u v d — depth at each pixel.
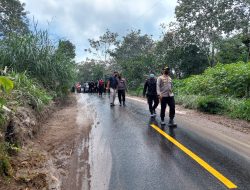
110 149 8.21
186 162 7.07
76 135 9.88
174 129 10.74
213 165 6.84
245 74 16.06
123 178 6.21
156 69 36.53
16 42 15.49
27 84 12.36
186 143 8.72
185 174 6.35
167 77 11.39
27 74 15.23
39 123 10.88
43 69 16.39
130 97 28.62
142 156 7.56
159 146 8.43
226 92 16.94
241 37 30.62
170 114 11.28
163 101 11.35
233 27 36.41
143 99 25.19
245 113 12.95
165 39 36.41
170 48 35.75
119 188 5.75
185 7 36.66
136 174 6.41
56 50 18.23
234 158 7.33
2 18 37.41
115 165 6.96
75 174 6.47
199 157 7.40
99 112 15.52
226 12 36.59
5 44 15.37
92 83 43.12
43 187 5.77
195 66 34.97
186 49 35.28
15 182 5.81
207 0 36.91
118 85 18.58
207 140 9.08
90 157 7.56
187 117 13.69
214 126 11.38
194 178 6.13
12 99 10.02
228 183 5.86
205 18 36.44
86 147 8.45
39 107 11.77
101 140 9.20
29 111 10.21
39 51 16.62
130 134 9.96
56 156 7.68
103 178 6.23
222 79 17.59
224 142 8.84
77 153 7.90
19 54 15.33
